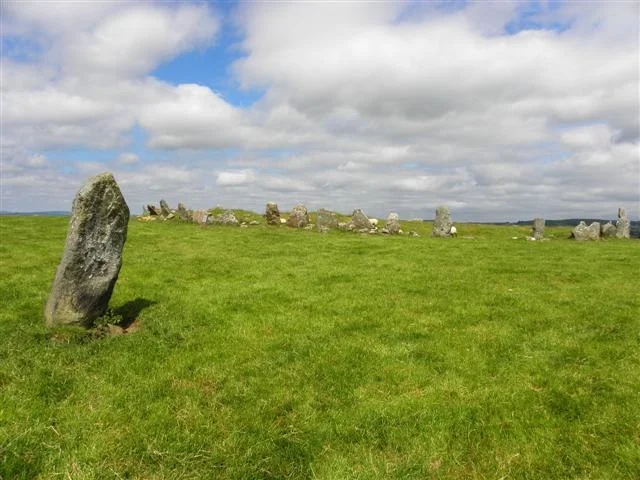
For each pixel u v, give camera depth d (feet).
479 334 47.19
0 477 23.98
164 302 58.18
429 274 78.23
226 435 29.19
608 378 36.63
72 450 26.68
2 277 68.39
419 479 25.68
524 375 37.76
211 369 38.34
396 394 35.04
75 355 39.75
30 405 31.22
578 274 79.51
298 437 29.37
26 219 150.41
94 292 46.80
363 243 121.29
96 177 46.68
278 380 36.99
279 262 89.92
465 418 31.40
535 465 26.94
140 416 30.83
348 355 41.78
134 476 25.13
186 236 128.47
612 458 27.07
